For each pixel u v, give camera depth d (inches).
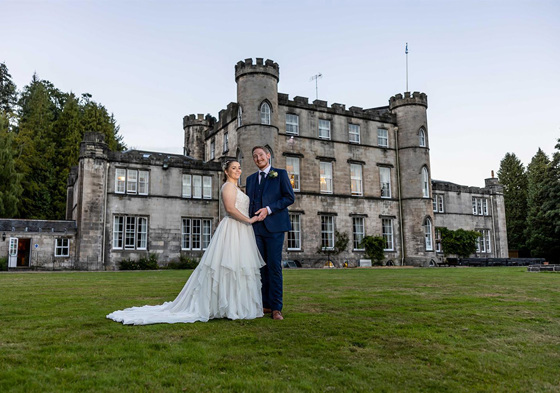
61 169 1727.4
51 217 1657.2
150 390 109.3
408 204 1478.8
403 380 121.4
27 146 1710.1
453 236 1680.6
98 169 1106.7
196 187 1240.2
